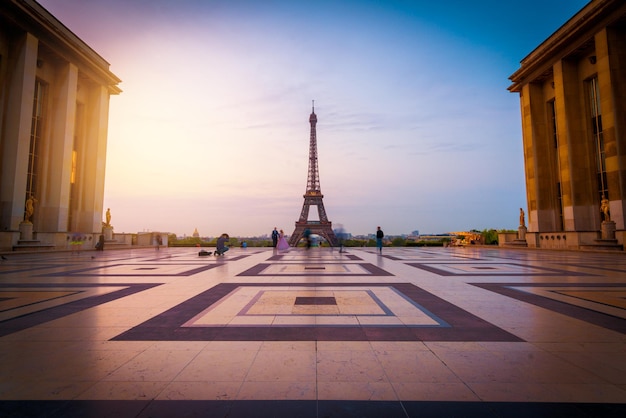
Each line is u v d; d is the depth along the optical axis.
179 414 3.31
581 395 3.71
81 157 44.31
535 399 3.62
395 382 4.02
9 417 3.23
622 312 7.41
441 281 12.09
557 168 46.28
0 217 32.34
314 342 5.45
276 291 10.03
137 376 4.16
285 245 39.53
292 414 3.30
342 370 4.35
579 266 17.97
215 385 3.93
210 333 5.91
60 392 3.76
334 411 3.36
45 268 17.00
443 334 5.87
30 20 34.06
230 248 47.09
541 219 46.03
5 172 32.69
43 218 37.94
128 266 18.17
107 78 46.09
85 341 5.48
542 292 9.85
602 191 38.38
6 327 6.26
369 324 6.48
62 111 39.12
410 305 8.11
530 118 47.66
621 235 32.53
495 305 8.12
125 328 6.20
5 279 12.72
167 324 6.47
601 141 38.59
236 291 10.03
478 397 3.66
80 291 10.04
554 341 5.49
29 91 34.31
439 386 3.91
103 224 47.53
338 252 33.75
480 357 4.81
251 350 5.07
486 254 30.61
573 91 40.88
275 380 4.06
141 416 3.27
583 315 7.16
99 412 3.34
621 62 34.62
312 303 8.33
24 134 33.72
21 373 4.24
